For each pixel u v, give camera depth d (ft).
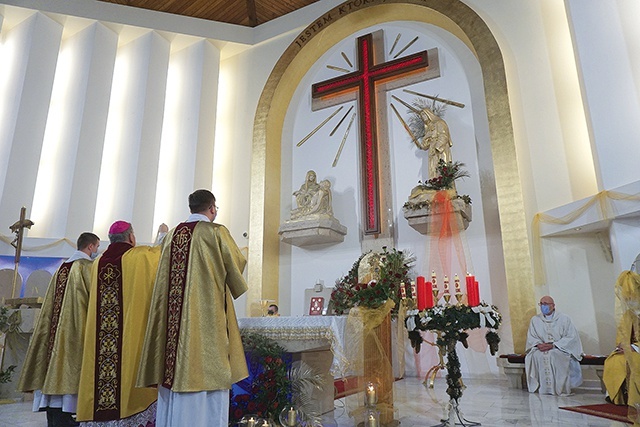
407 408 14.64
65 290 11.33
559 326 19.53
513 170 23.73
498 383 21.58
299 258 31.14
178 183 32.81
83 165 30.45
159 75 34.40
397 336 16.15
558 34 25.46
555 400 16.58
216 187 34.65
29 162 29.71
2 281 27.81
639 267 18.25
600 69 21.76
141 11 34.99
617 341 15.79
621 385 15.19
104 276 10.69
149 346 8.99
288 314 30.32
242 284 9.29
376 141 29.99
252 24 37.99
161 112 33.81
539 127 24.59
